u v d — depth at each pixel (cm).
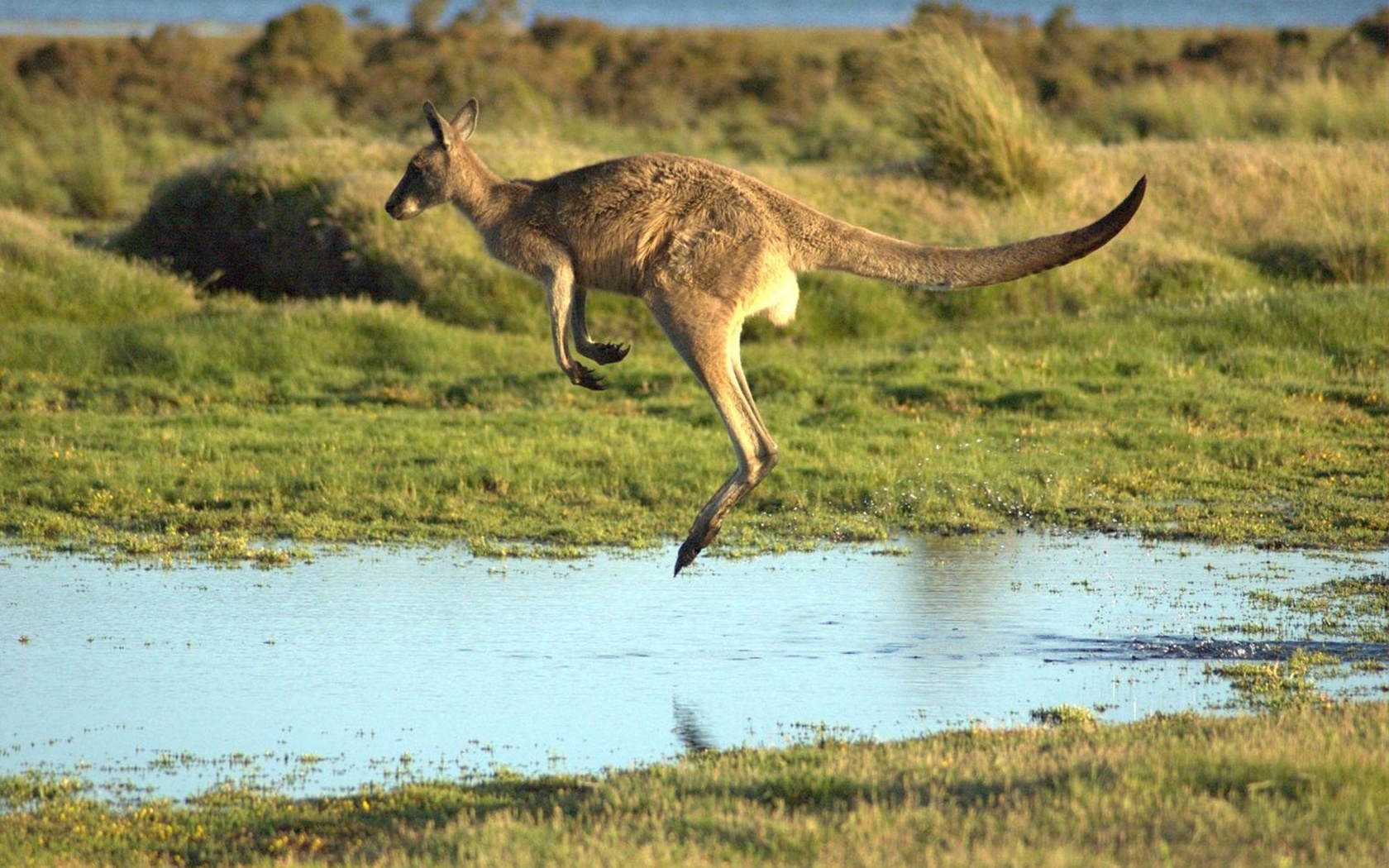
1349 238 7644
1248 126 10281
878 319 7131
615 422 5334
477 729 2709
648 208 3053
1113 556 4000
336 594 3644
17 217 7750
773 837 1858
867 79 12475
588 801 2155
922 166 8400
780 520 4384
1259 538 4159
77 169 10188
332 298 7181
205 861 2061
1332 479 4731
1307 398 5569
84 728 2716
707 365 3062
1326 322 6322
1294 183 8388
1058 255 2995
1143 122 11006
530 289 7106
